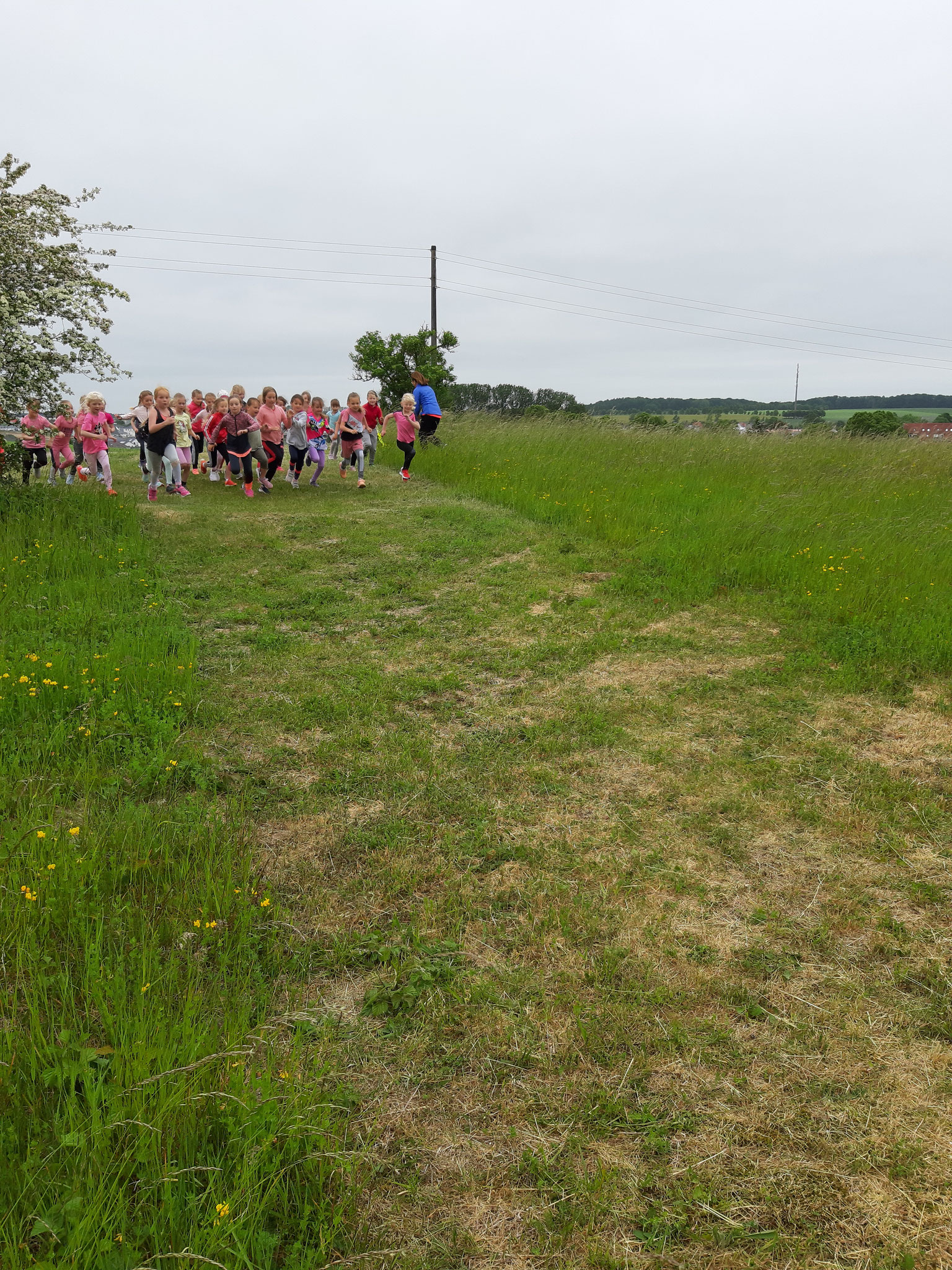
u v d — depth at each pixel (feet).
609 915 12.46
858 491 47.96
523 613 27.63
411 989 10.78
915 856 13.94
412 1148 8.70
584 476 52.16
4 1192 7.18
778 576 30.58
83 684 19.60
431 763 17.34
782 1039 10.09
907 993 10.85
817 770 16.96
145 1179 7.48
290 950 11.63
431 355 113.80
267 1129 8.13
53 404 42.22
